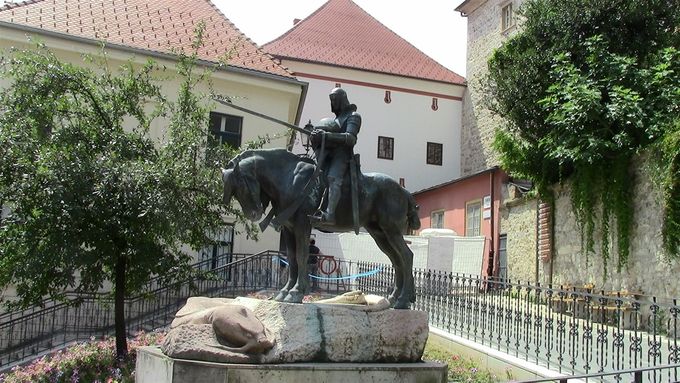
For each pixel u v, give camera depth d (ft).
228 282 56.80
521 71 60.44
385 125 117.29
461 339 37.24
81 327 52.08
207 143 40.60
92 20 69.00
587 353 28.32
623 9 55.16
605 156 49.29
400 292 24.82
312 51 118.73
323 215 22.65
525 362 30.89
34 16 65.46
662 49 52.90
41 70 37.93
